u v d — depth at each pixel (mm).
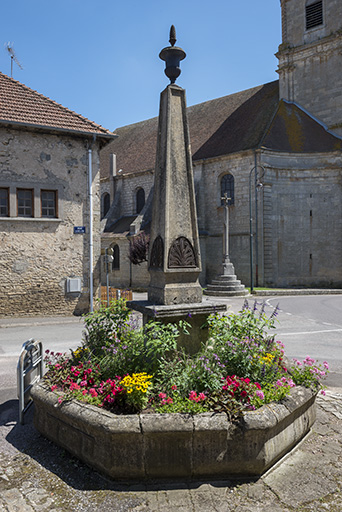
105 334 5512
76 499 3502
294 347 9820
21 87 15336
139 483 3713
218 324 4980
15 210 14055
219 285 24734
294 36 32750
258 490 3602
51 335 11344
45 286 14539
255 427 3699
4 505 3422
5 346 9906
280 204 29047
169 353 4863
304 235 29375
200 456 3699
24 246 14227
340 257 29281
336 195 29359
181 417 3717
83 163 15180
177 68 5500
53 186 14625
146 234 30734
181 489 3623
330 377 7215
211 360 4590
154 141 40125
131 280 32812
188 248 5340
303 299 22422
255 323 5246
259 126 30672
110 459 3688
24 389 5477
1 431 4930
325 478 3799
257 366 4641
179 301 5176
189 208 5438
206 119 37125
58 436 4395
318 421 5117
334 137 30375
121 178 38906
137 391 4035
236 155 29484
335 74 30703
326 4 30984
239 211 29578
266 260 28438
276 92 33875
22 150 14148
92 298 15195
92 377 4828
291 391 4441
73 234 14992
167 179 5328
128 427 3621
